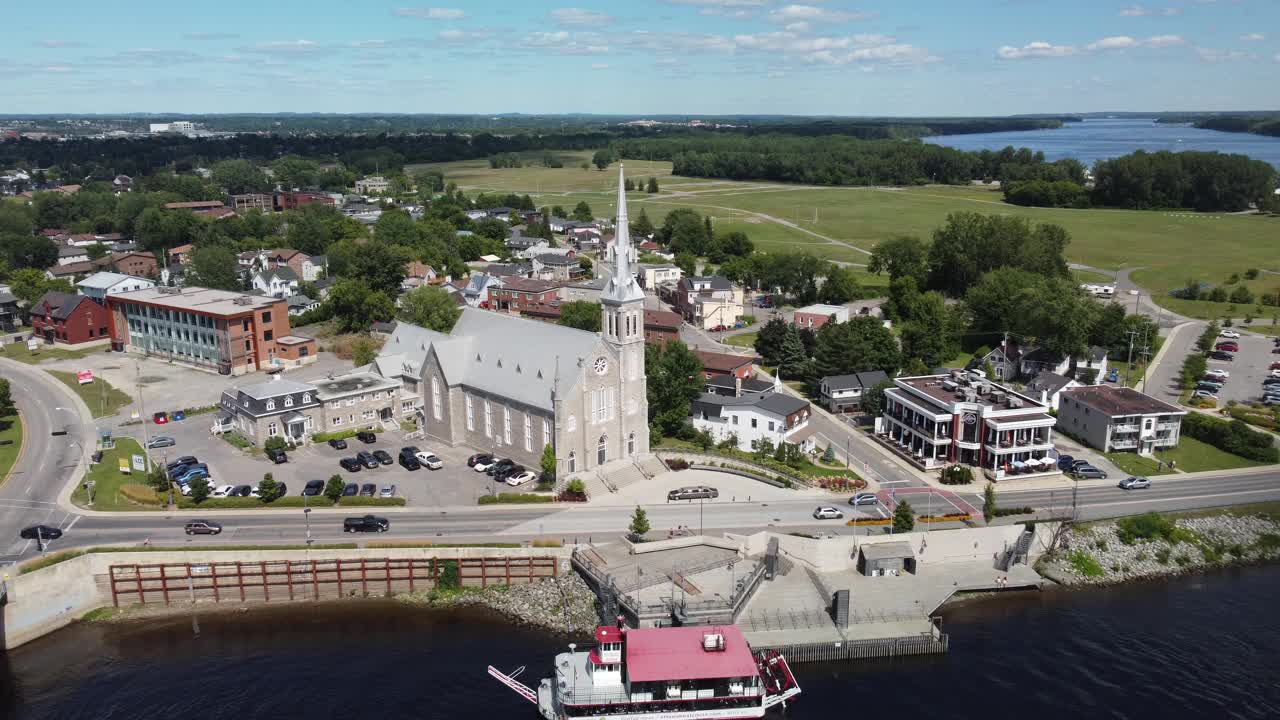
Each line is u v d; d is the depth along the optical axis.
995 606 114.00
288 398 151.75
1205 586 119.31
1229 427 157.50
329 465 144.00
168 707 93.06
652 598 107.75
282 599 115.31
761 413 153.88
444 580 115.69
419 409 163.38
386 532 121.06
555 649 102.94
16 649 105.44
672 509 131.00
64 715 92.12
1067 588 118.69
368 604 113.94
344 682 96.88
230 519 125.19
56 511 127.62
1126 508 134.12
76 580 111.44
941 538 122.56
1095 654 103.38
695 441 156.88
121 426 163.38
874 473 146.62
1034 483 143.88
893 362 192.00
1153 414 155.88
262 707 92.69
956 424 147.38
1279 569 123.94
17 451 150.75
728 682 91.50
